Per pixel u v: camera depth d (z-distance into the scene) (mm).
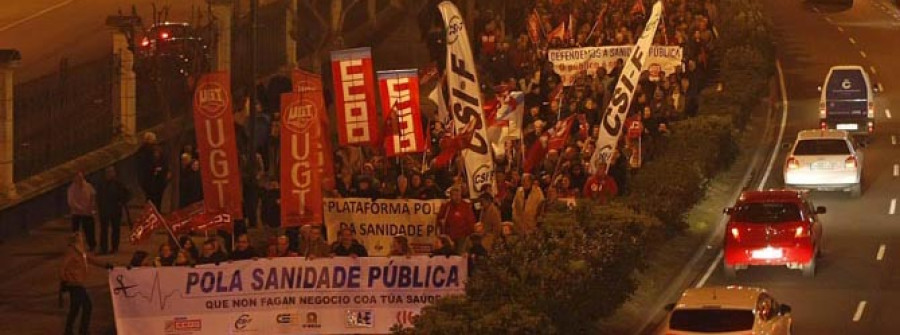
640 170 75000
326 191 54781
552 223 57781
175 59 73188
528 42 92875
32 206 66875
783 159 94688
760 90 107438
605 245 55688
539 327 46469
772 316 50344
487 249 54219
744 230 66688
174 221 51688
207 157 52000
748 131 102812
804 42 141625
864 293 64250
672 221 71188
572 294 51156
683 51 96375
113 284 49062
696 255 71438
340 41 85812
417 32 112812
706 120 87250
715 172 87562
